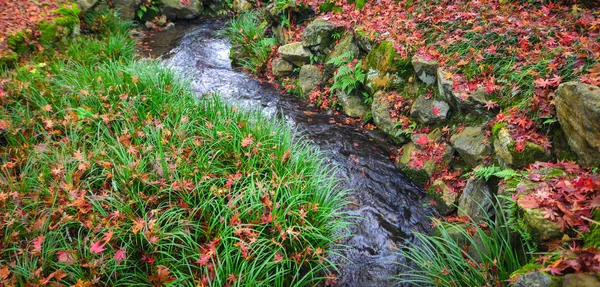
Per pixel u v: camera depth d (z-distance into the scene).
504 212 3.18
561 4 4.46
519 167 3.30
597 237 2.23
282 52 6.67
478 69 4.18
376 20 5.85
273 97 6.50
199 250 3.17
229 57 8.10
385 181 4.52
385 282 3.35
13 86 4.97
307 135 5.36
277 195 3.61
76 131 4.34
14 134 4.28
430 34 5.06
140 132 4.30
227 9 11.14
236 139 4.27
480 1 5.00
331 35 6.30
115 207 3.41
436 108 4.46
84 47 7.04
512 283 2.38
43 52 6.46
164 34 9.54
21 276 2.87
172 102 4.98
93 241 3.08
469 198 3.70
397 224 3.95
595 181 2.54
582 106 2.76
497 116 3.71
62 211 3.32
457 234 3.44
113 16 8.77
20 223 3.24
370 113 5.55
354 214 4.06
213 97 5.27
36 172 3.79
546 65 3.60
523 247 2.84
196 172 3.78
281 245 3.20
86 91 4.84
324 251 3.45
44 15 7.02
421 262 3.35
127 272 3.04
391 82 5.14
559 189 2.64
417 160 4.47
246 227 3.34
